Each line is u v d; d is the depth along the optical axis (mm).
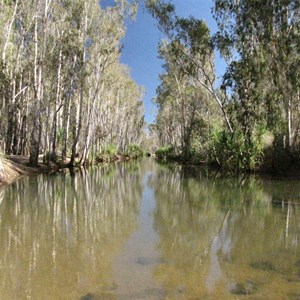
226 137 26188
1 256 7105
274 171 23609
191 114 47531
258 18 23734
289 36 22922
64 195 15922
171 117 64625
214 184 19656
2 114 31984
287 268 6402
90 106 34156
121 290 5414
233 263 6695
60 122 39500
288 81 23078
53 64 29609
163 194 16578
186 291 5367
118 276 6008
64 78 30391
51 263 6688
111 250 7555
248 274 6105
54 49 29375
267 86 25344
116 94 56000
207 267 6453
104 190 18188
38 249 7602
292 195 15273
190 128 44594
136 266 6504
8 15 27500
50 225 9938
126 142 72000
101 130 45906
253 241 8281
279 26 23141
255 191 16562
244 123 25938
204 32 28000
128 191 17875
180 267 6473
